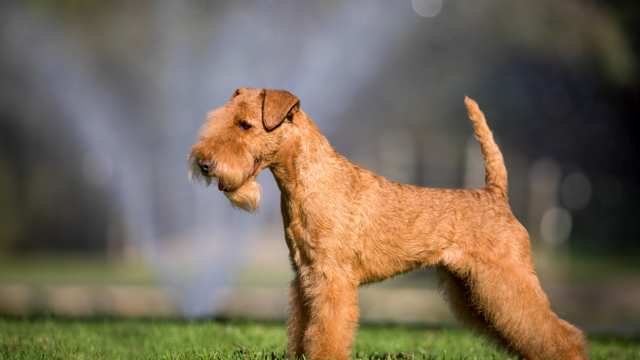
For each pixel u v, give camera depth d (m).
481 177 23.17
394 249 4.56
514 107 22.48
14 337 5.65
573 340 4.69
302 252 4.41
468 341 6.05
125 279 15.52
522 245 4.80
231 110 4.48
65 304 10.70
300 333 4.58
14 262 20.88
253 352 4.95
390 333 6.54
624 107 21.22
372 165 22.91
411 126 22.88
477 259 4.71
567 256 23.44
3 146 21.98
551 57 20.70
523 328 4.69
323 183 4.40
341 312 4.26
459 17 20.09
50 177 22.50
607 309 11.71
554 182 23.44
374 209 4.52
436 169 23.53
